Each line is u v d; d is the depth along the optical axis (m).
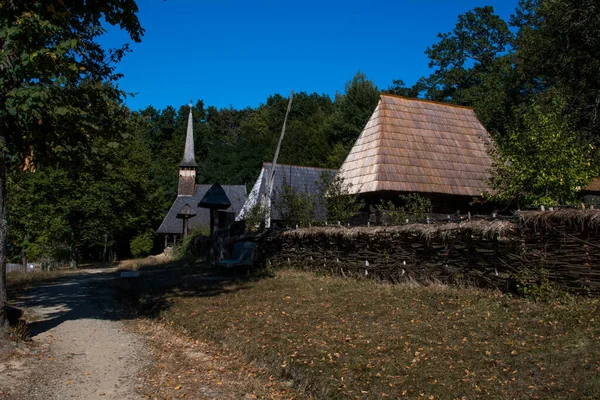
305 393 5.96
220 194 22.17
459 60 42.88
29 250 32.00
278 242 17.12
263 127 65.88
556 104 14.70
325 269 14.24
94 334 9.18
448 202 18.42
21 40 7.30
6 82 7.69
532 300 8.08
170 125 72.50
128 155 44.28
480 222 9.26
